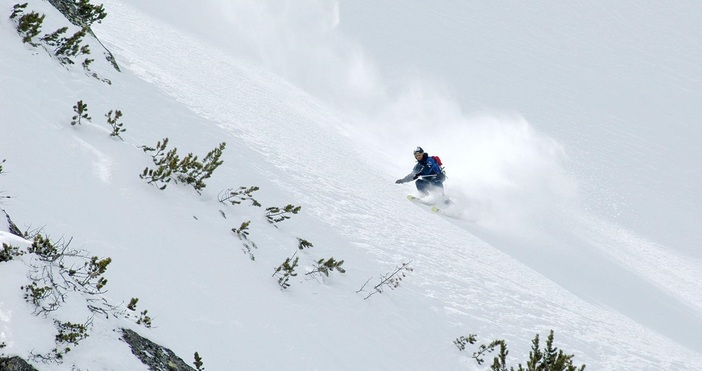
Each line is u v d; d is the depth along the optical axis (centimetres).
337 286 851
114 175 698
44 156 646
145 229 653
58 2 1078
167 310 554
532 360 620
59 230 549
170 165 758
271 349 608
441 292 1040
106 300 472
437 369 777
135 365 410
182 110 1233
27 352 357
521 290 1288
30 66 788
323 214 1138
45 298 400
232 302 640
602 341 1153
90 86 922
